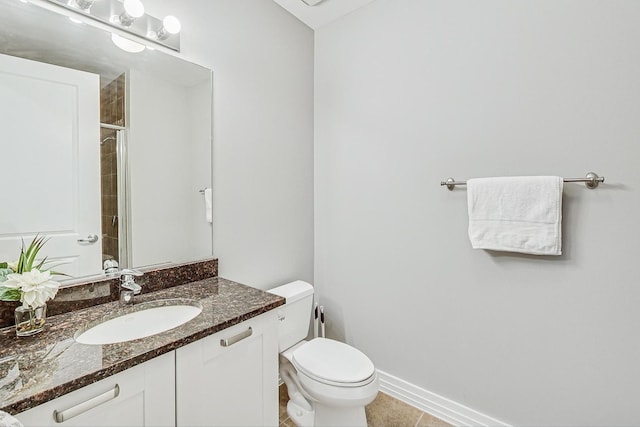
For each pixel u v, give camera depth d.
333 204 2.13
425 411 1.73
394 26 1.79
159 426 0.88
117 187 1.25
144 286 1.31
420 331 1.75
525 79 1.38
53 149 1.09
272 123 1.89
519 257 1.42
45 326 0.99
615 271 1.22
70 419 0.71
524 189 1.33
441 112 1.63
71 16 1.13
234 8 1.65
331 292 2.18
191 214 1.49
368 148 1.93
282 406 1.77
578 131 1.27
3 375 0.72
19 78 1.02
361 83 1.95
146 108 1.33
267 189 1.87
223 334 1.05
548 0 1.32
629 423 1.21
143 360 0.82
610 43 1.20
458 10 1.56
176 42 1.40
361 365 1.46
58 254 1.10
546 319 1.37
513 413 1.46
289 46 1.99
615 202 1.21
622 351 1.21
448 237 1.63
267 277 1.89
